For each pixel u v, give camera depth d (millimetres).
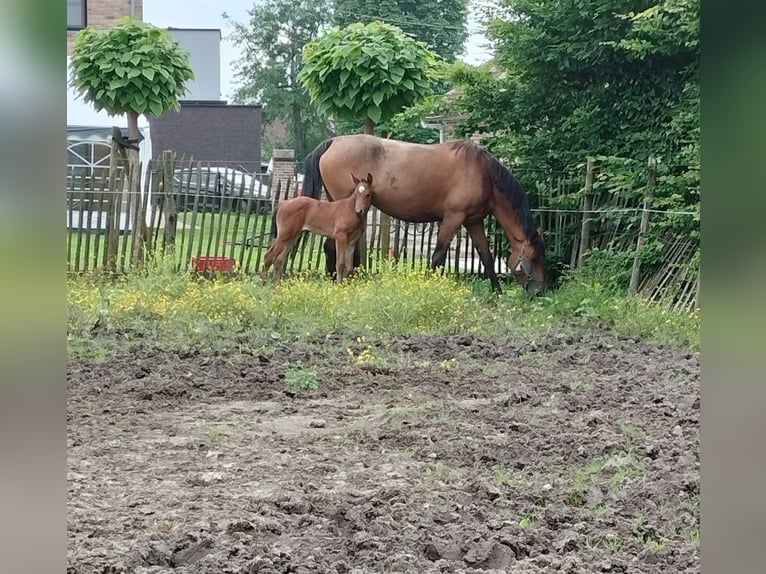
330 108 13648
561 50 12797
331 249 12102
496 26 13250
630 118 12508
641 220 11234
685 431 5211
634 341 8797
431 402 6137
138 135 14359
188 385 6555
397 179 11664
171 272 10891
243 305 9234
